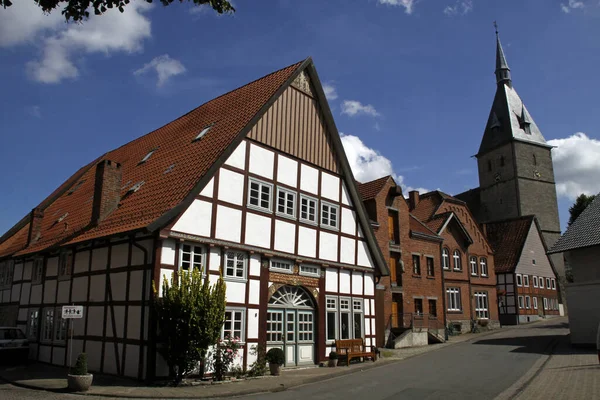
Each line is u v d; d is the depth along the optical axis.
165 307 13.72
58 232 20.77
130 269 15.20
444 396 12.33
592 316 23.34
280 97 19.39
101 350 15.67
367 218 22.75
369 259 23.00
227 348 14.95
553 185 71.56
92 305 16.56
